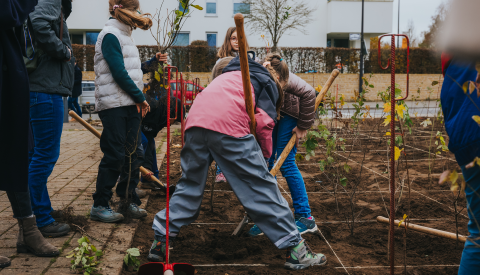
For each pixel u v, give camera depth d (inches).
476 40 36.9
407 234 120.1
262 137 94.2
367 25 1073.5
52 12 105.0
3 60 86.6
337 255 104.8
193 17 1019.3
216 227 128.0
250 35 996.6
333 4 1052.5
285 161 120.5
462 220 133.0
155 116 158.7
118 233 113.6
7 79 87.2
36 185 108.3
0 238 106.8
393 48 72.2
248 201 89.0
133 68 124.4
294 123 119.6
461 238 99.1
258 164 88.8
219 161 89.7
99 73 121.6
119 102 120.7
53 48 104.3
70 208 123.6
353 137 281.4
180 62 900.6
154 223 96.3
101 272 88.0
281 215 89.3
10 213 128.0
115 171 124.1
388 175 189.2
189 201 93.3
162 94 154.0
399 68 903.1
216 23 1027.3
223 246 110.4
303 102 114.7
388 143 168.7
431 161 224.4
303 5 979.3
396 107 97.3
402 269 95.8
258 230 119.2
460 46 37.5
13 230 112.8
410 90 893.8
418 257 104.0
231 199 160.1
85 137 341.7
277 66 108.2
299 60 922.1
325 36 1074.1
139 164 132.1
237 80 93.1
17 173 89.1
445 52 38.8
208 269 95.3
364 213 142.6
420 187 175.3
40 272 87.4
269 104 94.1
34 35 102.4
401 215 139.0
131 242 108.8
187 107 219.5
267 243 113.8
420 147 277.0
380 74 911.0
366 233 122.2
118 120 122.1
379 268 96.6
